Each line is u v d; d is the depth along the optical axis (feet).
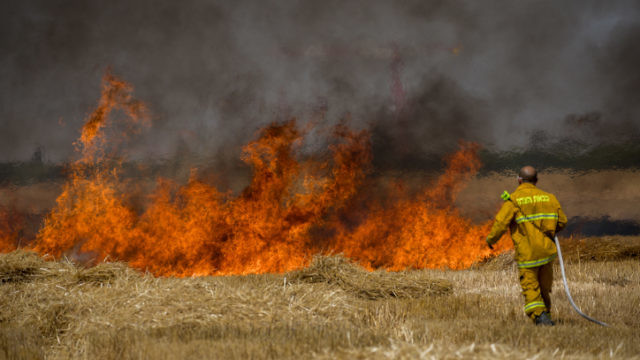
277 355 14.67
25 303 21.02
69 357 15.92
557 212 20.15
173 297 20.61
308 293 21.94
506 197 20.53
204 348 15.07
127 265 25.71
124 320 18.53
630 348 15.38
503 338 16.47
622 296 24.68
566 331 17.51
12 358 15.47
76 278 24.23
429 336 16.61
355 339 15.89
